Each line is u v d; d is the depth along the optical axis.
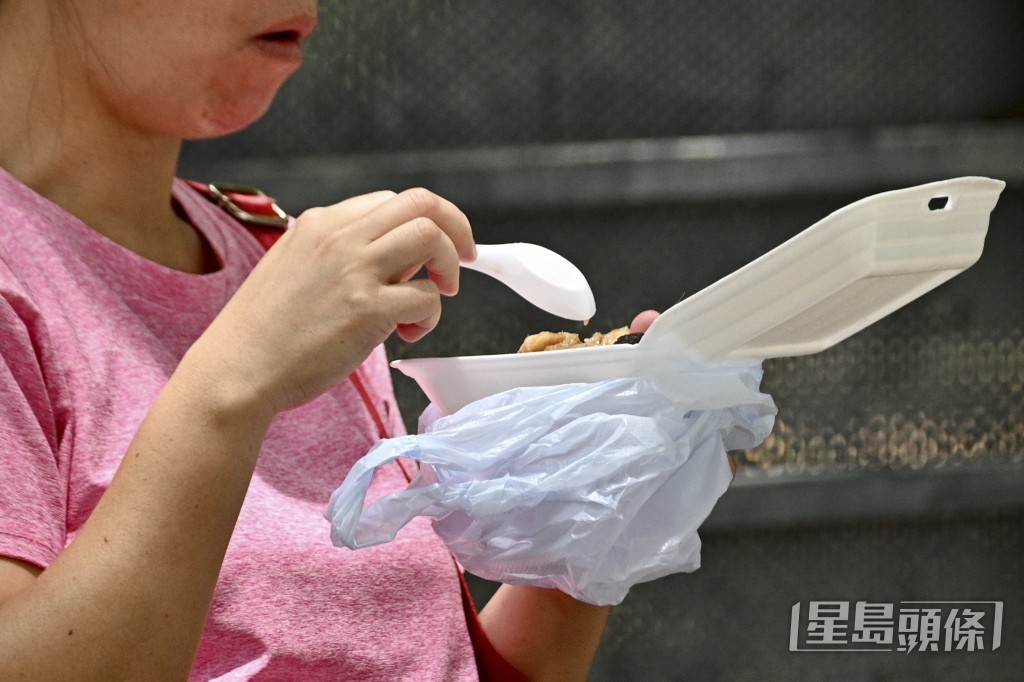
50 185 3.30
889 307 2.81
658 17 8.66
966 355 8.73
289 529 3.18
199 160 8.51
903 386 8.73
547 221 8.67
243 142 8.55
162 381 3.10
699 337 2.82
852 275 2.59
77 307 3.04
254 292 2.67
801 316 2.76
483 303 8.51
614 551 2.97
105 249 3.23
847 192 8.65
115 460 2.90
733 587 8.61
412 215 2.73
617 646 8.57
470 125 8.65
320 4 8.52
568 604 3.75
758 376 3.04
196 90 3.20
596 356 2.84
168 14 3.09
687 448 2.91
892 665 8.51
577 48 8.68
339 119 8.60
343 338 2.62
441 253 2.72
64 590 2.43
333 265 2.64
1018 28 8.72
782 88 8.72
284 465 3.35
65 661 2.40
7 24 3.26
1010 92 8.75
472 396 2.95
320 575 3.16
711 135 8.73
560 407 2.81
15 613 2.41
